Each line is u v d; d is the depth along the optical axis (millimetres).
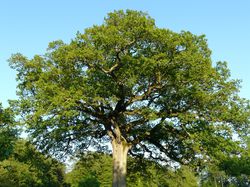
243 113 26859
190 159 30469
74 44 26672
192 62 24750
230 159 32312
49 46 27766
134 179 36969
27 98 26766
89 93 25531
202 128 26562
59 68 26969
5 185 54562
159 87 27156
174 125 28109
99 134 31297
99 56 25484
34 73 27875
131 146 29938
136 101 28516
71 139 30609
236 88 26828
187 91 25500
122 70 25531
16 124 25641
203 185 100250
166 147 31156
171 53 25672
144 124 29641
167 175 36656
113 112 28344
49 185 73688
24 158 31672
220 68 27781
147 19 26062
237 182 105938
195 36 26859
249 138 27484
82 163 36281
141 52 25828
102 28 26391
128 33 25141
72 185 83625
